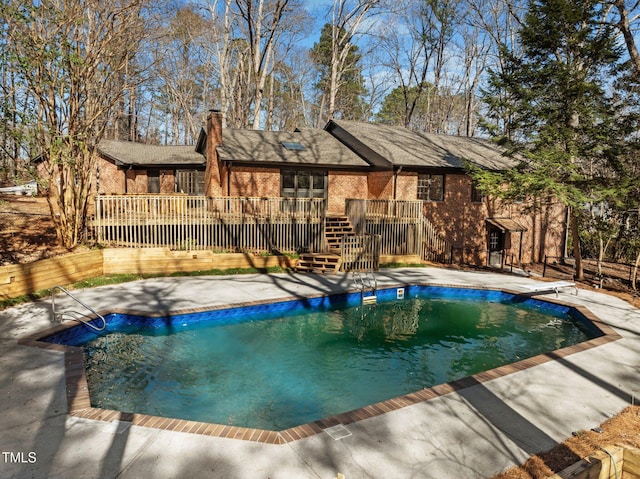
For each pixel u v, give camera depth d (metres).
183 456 4.41
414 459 4.53
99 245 13.90
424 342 9.80
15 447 4.48
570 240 25.41
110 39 13.05
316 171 19.94
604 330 9.67
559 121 15.47
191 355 8.42
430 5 34.00
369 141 20.23
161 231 15.24
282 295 11.94
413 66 38.47
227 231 15.80
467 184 20.56
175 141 43.59
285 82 46.78
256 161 17.77
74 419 5.09
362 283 13.38
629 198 14.48
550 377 6.97
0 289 9.51
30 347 7.27
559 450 4.79
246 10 29.80
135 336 9.30
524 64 16.02
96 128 14.77
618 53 14.49
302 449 4.61
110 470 4.15
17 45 11.12
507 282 15.05
